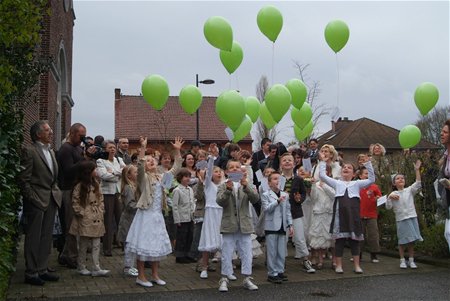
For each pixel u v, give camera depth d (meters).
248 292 6.18
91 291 6.08
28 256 6.30
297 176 7.86
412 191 8.11
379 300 5.75
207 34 8.56
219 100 8.09
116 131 38.59
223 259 6.41
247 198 6.55
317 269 7.87
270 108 8.52
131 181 7.93
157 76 8.38
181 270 7.75
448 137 4.98
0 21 4.89
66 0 20.52
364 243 9.88
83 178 7.00
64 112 22.02
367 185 7.72
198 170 7.66
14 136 6.04
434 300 5.76
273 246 6.84
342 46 9.52
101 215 7.11
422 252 8.97
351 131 45.81
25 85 7.10
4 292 5.07
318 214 8.02
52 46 16.97
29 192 6.16
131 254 7.13
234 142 9.96
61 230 7.95
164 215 8.53
